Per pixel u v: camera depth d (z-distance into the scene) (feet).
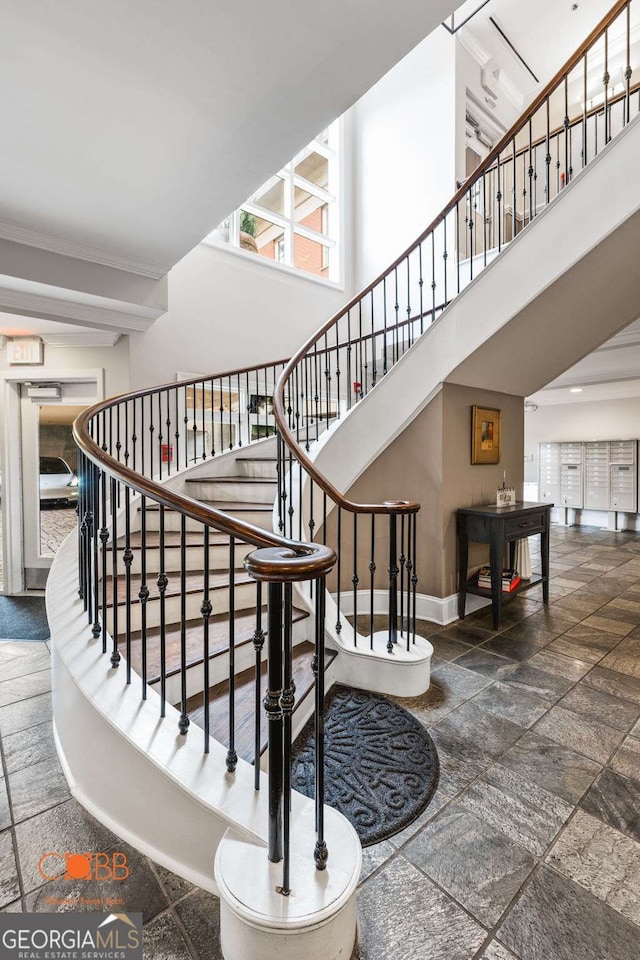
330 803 4.85
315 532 10.00
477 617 10.76
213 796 3.87
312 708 6.58
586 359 18.12
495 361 10.15
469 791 5.06
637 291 9.14
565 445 25.98
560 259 8.11
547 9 16.48
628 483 23.62
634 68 18.25
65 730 5.44
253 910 3.06
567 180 8.23
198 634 6.70
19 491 13.38
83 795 4.99
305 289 17.97
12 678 8.05
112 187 7.20
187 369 14.16
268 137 6.15
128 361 12.71
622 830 4.52
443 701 6.98
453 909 3.73
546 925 3.59
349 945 3.28
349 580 10.89
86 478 6.09
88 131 5.95
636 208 7.22
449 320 9.72
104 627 5.55
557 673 7.91
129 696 4.89
